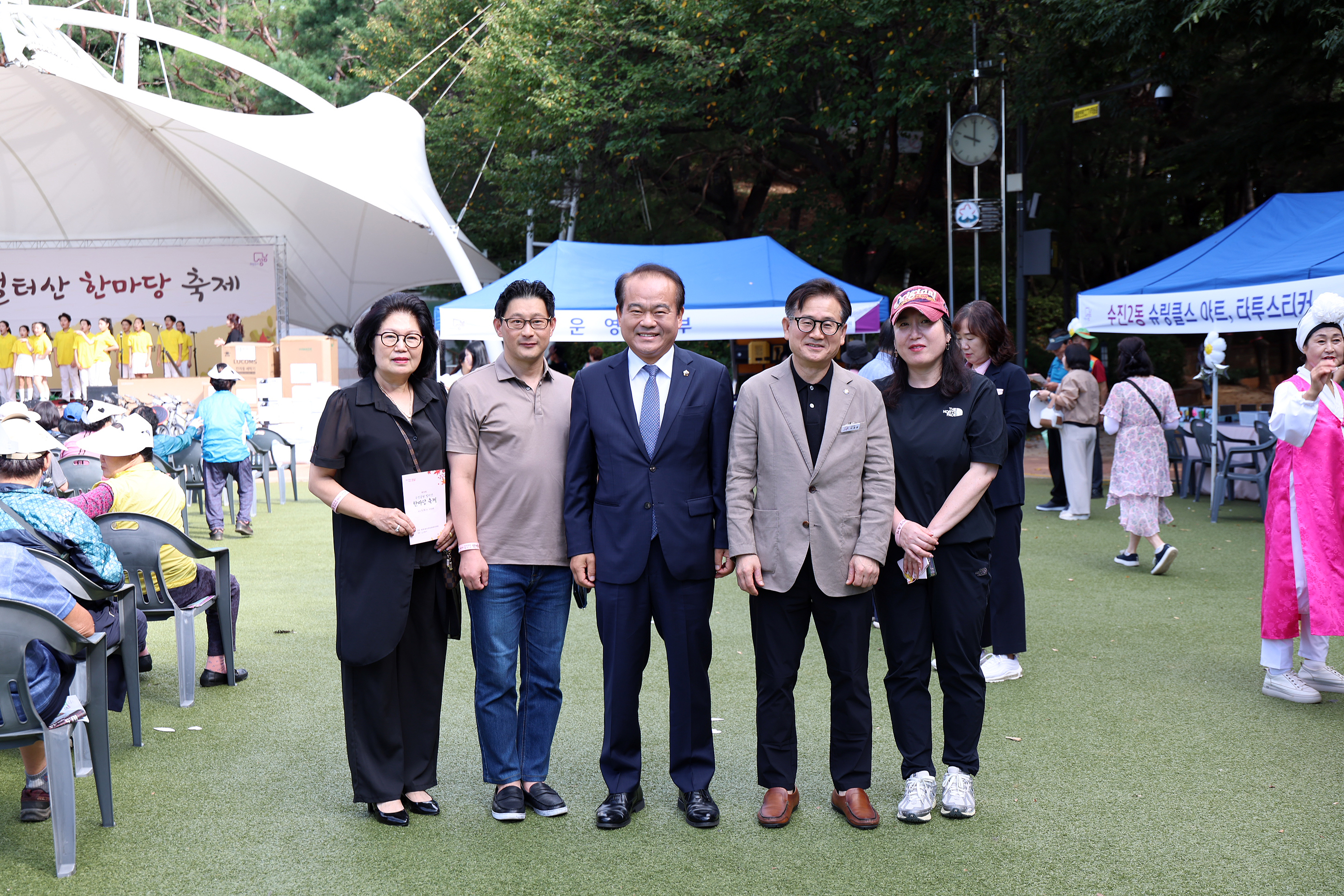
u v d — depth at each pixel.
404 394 3.29
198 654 5.32
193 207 21.41
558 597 3.36
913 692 3.32
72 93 18.73
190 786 3.58
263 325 22.06
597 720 4.30
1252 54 15.44
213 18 28.86
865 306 9.49
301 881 2.87
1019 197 13.63
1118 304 9.16
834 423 3.14
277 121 17.23
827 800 3.45
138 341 20.78
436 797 3.51
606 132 16.61
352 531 3.22
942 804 3.28
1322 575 4.29
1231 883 2.80
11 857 3.03
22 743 2.89
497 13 16.92
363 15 27.58
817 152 18.31
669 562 3.15
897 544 3.23
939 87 14.20
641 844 3.10
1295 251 8.44
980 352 4.70
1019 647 4.71
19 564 3.01
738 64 14.75
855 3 13.90
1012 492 4.68
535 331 3.24
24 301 21.73
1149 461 6.95
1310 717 4.20
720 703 4.48
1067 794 3.44
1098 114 13.75
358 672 3.24
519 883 2.85
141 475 4.67
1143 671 4.86
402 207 17.27
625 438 3.19
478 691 3.34
